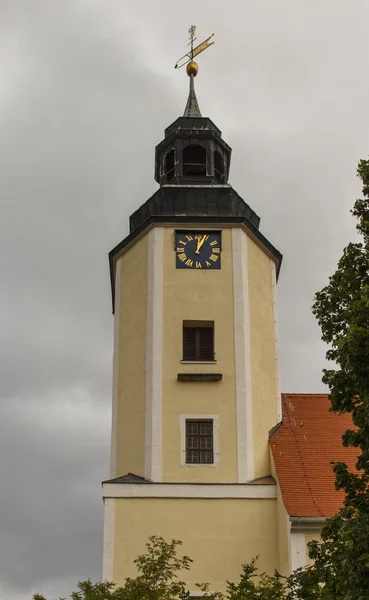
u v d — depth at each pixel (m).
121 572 28.75
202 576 28.86
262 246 35.31
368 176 21.81
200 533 29.50
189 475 30.52
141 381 32.19
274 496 30.17
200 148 37.19
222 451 30.95
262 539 29.53
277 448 31.61
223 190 34.97
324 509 28.27
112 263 36.12
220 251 33.91
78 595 24.59
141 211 35.41
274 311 34.88
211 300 33.12
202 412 31.47
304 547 27.44
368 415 19.31
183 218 34.19
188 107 39.72
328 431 32.94
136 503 29.86
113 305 37.53
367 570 17.39
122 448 31.72
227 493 30.16
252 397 32.06
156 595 23.77
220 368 32.12
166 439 31.02
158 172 38.12
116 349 33.62
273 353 34.00
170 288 33.22
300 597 20.22
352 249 21.89
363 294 20.38
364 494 20.16
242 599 21.62
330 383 20.66
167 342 32.41
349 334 19.70
